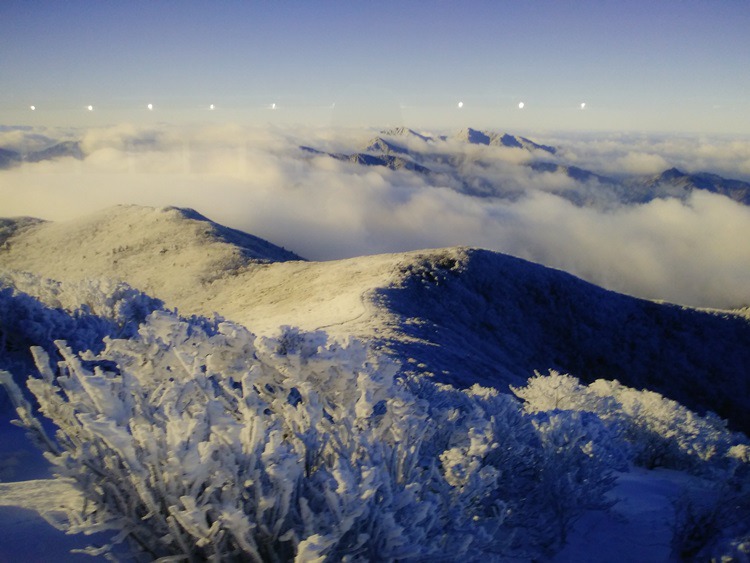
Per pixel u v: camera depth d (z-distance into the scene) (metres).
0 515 1.96
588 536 3.37
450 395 4.65
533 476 3.67
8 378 1.93
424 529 1.84
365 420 2.32
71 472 1.76
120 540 1.69
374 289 46.81
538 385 8.81
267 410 2.69
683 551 3.27
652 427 8.12
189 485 1.73
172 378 2.41
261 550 1.73
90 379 1.84
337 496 1.68
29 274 10.44
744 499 3.37
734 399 57.41
